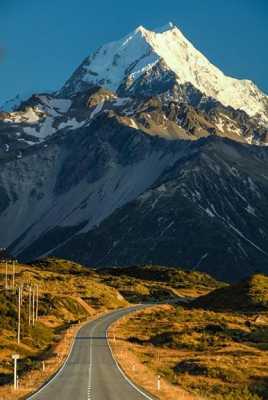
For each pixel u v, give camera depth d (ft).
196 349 506.48
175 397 223.10
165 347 518.78
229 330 612.29
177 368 393.09
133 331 625.41
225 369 379.55
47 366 341.21
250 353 468.75
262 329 632.79
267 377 363.56
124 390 239.91
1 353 421.59
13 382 266.98
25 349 455.22
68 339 529.45
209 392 300.81
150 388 247.91
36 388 245.04
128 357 398.42
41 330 575.38
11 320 551.18
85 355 403.95
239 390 317.22
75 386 252.01
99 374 300.61
